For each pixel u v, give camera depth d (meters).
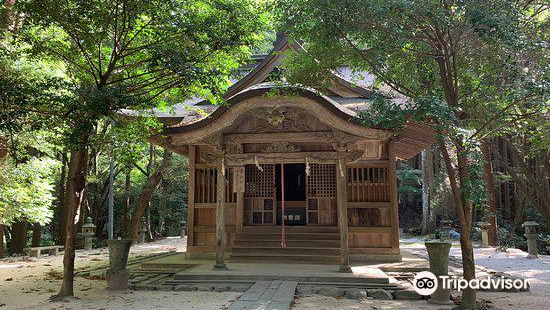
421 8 6.12
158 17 7.50
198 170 12.66
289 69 9.48
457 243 21.34
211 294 7.86
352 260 11.29
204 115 11.98
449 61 7.09
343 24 6.88
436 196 26.98
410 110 6.25
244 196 12.55
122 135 8.14
